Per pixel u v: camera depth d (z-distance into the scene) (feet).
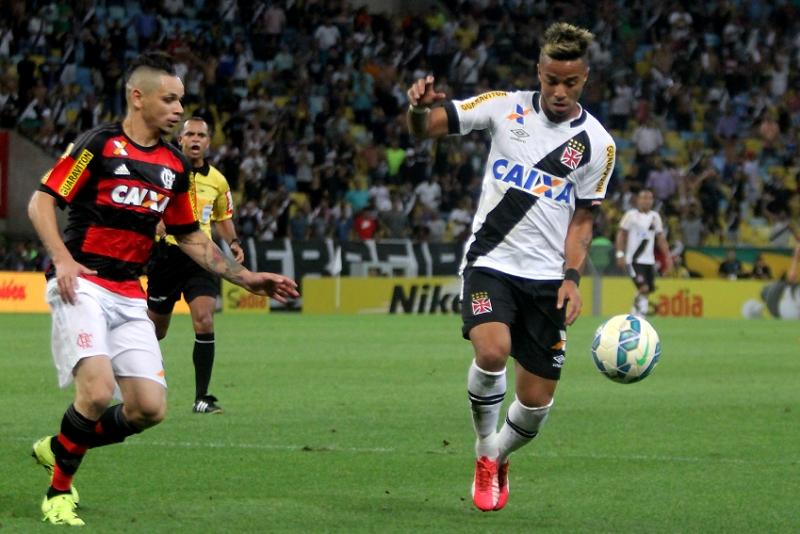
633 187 338.34
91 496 63.57
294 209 322.14
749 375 137.39
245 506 61.31
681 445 84.53
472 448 81.56
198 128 103.60
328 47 363.76
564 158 62.28
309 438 85.51
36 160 304.71
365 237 306.96
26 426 89.71
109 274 58.80
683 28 392.27
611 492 67.05
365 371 137.90
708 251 298.35
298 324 231.30
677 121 376.89
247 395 112.98
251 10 364.99
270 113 336.49
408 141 343.05
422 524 57.77
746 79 384.47
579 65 60.13
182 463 74.33
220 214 107.76
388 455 78.33
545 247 62.49
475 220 64.34
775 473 73.31
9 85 321.93
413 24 376.48
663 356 164.25
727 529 57.52
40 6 342.64
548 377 62.39
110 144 57.77
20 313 257.14
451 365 145.79
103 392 55.72
